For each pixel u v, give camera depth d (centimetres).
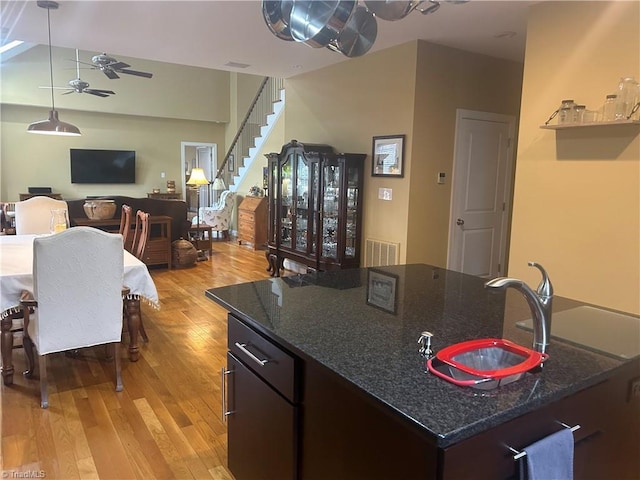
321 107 564
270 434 167
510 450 110
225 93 1111
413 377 119
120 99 992
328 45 227
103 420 252
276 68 559
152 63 1016
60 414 256
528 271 349
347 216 502
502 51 467
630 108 277
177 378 303
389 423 117
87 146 1008
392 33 410
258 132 941
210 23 390
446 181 475
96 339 272
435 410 103
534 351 135
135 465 215
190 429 245
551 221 332
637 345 143
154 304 326
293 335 149
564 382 118
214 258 720
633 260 289
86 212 586
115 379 298
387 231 479
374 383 116
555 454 116
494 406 105
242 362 184
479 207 510
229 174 1052
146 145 1073
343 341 144
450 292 206
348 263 504
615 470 142
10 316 282
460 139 478
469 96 477
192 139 1126
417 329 156
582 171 311
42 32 420
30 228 459
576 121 301
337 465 138
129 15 372
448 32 405
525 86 344
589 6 303
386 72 466
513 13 354
